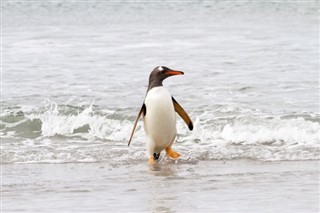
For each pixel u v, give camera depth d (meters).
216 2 155.25
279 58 87.94
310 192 33.56
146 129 44.31
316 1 151.50
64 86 71.81
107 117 57.78
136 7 150.75
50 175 39.94
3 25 126.44
